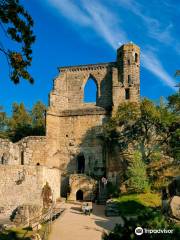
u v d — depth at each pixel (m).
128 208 42.09
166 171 53.53
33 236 27.92
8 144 62.50
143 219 17.25
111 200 43.75
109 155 62.28
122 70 68.94
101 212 43.81
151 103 57.94
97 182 56.59
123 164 59.44
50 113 68.19
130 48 69.25
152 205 43.56
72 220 37.00
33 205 36.38
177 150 50.88
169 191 48.50
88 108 68.62
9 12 16.92
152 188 50.47
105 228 33.22
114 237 16.83
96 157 65.56
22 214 34.69
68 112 69.00
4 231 30.78
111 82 70.44
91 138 66.88
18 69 17.44
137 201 44.50
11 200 48.50
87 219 38.03
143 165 51.84
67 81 72.44
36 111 85.50
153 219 17.02
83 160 67.44
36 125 82.31
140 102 60.19
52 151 66.81
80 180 56.84
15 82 17.59
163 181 50.97
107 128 62.19
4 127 84.00
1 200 48.59
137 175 50.41
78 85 72.06
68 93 72.00
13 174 49.09
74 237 29.19
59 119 69.19
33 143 65.69
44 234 28.98
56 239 28.42
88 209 41.59
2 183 49.03
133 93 67.19
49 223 33.28
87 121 68.00
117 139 61.41
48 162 65.69
